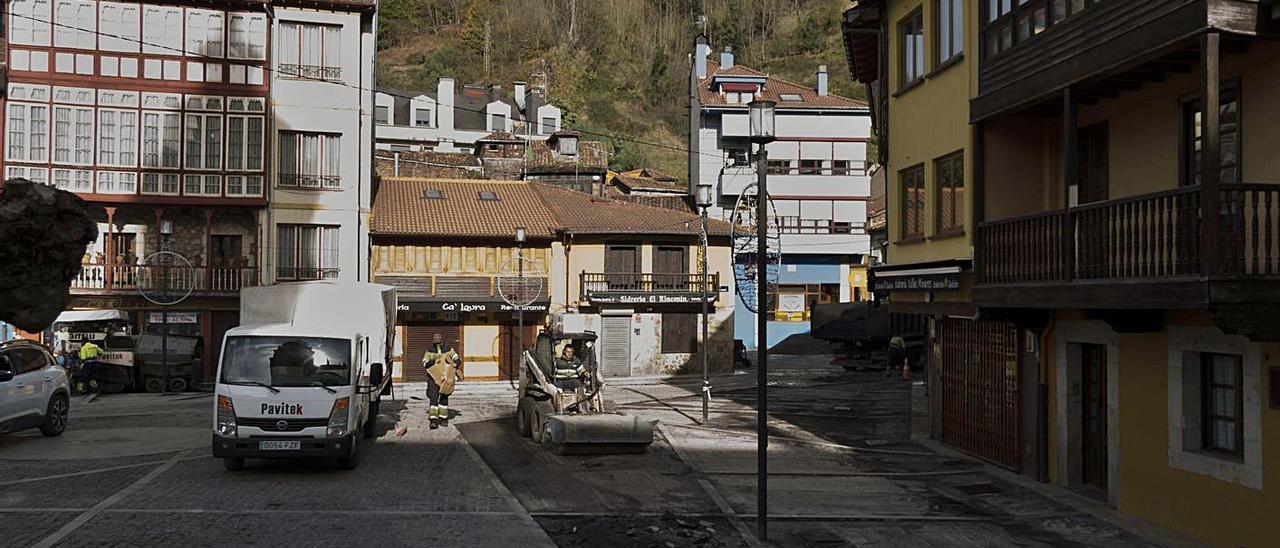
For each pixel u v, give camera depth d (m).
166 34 33.28
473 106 85.12
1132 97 13.50
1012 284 13.80
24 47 32.12
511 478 15.34
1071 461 14.80
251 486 14.22
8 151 31.84
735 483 15.34
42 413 18.97
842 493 14.62
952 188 16.78
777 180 54.47
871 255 53.84
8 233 8.55
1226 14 9.95
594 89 92.12
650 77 92.25
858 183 54.78
